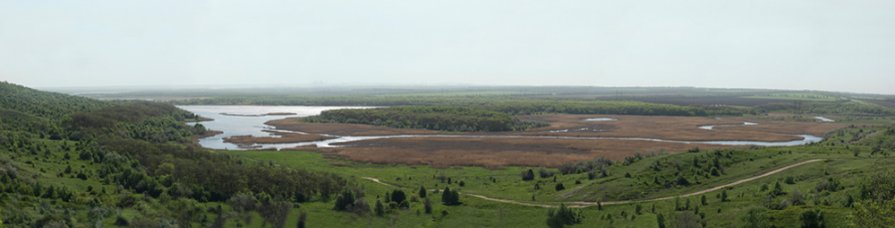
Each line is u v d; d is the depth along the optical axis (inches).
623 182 4158.5
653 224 3169.3
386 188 4537.4
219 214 3371.1
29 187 3171.8
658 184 4077.3
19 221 2728.8
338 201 3705.7
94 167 4141.2
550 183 4601.4
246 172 4143.7
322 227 3353.8
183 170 4104.3
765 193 3403.1
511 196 4183.1
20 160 3897.6
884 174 2977.4
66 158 4315.9
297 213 3523.6
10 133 4825.3
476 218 3592.5
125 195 3366.1
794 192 3144.7
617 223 3307.1
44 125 5871.1
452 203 3907.5
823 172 3833.7
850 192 3046.3
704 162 4456.2
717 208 3277.6
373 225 3462.1
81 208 3097.9
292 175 4274.1
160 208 3297.2
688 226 3053.6
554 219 3447.3
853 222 2554.1
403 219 3582.7
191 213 3307.1
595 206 3718.0
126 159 4439.0
